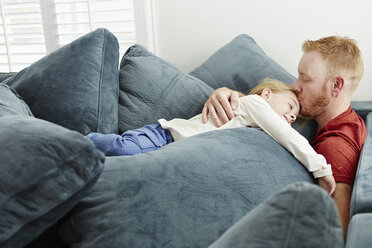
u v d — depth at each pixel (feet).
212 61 5.82
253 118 4.35
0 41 7.83
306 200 1.69
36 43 7.54
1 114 3.66
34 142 2.48
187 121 4.70
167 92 5.15
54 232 2.94
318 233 1.57
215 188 3.05
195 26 6.54
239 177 3.24
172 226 2.74
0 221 2.30
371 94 5.98
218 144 3.48
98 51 4.74
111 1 6.94
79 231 2.75
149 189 2.84
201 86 5.34
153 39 6.77
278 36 6.20
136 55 5.33
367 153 4.17
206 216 2.88
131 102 5.07
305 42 5.08
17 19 7.63
